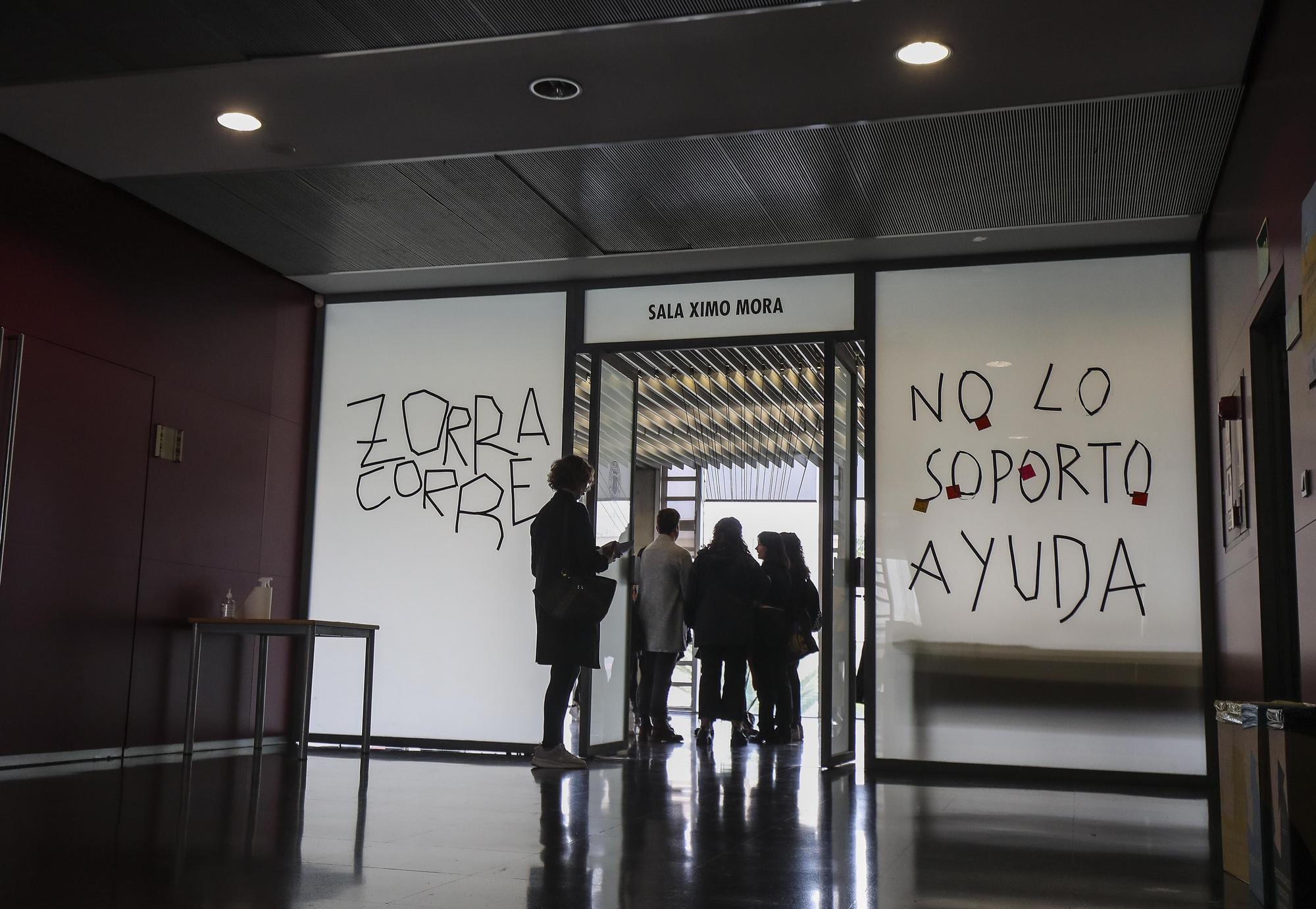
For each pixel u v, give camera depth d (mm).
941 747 6043
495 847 3373
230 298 6711
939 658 6102
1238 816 3096
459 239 6418
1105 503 5992
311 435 7422
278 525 7133
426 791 4781
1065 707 5906
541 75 4398
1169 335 6008
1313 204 3049
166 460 6188
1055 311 6191
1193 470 5891
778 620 7836
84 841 3332
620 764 6191
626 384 7473
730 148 5043
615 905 2613
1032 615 6020
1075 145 4902
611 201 5734
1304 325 3213
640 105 4641
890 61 4211
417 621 7156
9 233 5211
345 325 7500
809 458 14938
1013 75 4301
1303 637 3354
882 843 3617
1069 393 6113
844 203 5652
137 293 5980
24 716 5293
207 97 4684
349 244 6566
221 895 2633
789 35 4043
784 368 9500
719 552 7371
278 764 5852
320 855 3182
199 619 6043
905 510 6246
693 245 6375
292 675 7281
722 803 4531
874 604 6219
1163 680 5801
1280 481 4215
